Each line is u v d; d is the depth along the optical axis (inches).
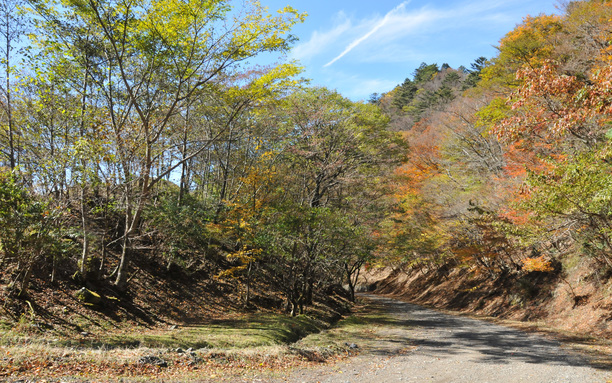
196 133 1042.7
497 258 1162.0
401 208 1368.1
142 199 615.2
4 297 456.4
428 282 1727.4
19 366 274.5
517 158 801.6
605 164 462.9
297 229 836.0
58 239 453.1
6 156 545.6
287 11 609.6
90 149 483.8
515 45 1162.0
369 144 1111.0
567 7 1175.6
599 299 721.6
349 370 411.5
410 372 401.1
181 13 581.9
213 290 864.9
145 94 651.5
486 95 1331.2
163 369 333.7
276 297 984.3
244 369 372.5
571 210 492.4
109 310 562.3
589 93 378.6
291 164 1058.1
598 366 420.5
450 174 1325.0
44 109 566.6
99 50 641.0
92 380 273.9
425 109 2849.4
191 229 727.1
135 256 793.6
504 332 738.2
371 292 2373.3
